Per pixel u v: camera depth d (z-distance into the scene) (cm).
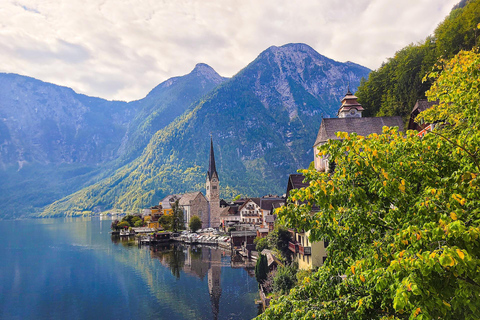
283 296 1352
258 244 8088
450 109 1470
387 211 1173
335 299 1229
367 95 9738
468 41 6588
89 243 13738
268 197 15700
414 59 8344
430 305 738
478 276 763
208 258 9619
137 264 8925
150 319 4994
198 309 5297
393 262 795
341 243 1261
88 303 5853
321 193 1046
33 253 11131
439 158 1157
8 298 6222
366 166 1052
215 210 17838
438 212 903
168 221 16438
